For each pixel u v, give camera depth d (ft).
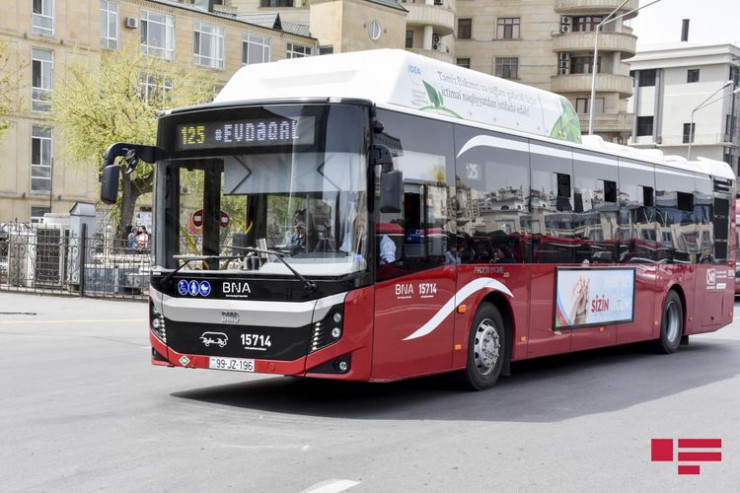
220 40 182.91
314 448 24.56
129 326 58.70
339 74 32.42
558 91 240.32
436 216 32.45
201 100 142.00
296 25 206.80
